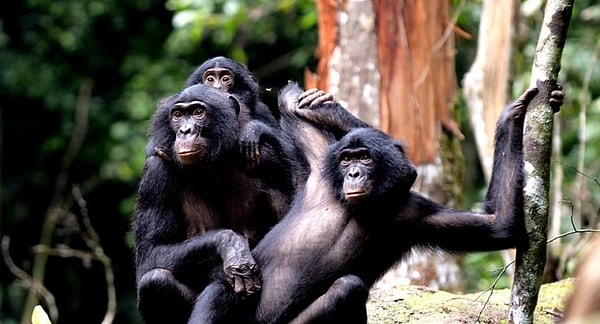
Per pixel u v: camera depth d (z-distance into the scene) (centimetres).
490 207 1118
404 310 1373
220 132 1209
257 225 1265
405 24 1839
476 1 2386
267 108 1493
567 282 1489
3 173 3594
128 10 3553
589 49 2584
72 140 3350
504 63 1933
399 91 1833
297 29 3394
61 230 2641
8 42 3541
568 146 2559
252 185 1254
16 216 3597
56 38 3488
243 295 1126
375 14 1834
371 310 1380
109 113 3478
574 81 2570
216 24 2641
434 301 1422
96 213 3647
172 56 3434
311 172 1252
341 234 1161
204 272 1179
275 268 1155
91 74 3531
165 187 1217
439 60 1884
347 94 1830
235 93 1470
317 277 1146
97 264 3606
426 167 1845
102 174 3347
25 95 3497
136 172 3272
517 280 1098
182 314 1178
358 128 1216
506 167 1095
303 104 1302
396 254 1182
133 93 3359
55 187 3597
